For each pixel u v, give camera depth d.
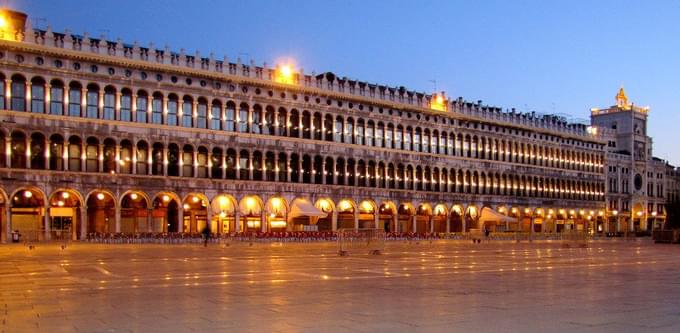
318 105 86.50
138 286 23.86
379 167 92.75
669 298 20.78
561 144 121.31
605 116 143.62
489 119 107.88
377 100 92.06
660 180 147.88
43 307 18.20
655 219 145.88
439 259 41.91
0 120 64.12
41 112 66.88
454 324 15.34
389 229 94.31
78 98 69.12
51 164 67.06
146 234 63.91
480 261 40.12
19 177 64.69
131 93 72.12
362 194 89.81
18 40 65.31
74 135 68.31
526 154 114.50
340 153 88.12
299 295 21.06
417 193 96.38
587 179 126.38
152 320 15.90
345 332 14.27
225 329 14.65
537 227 116.12
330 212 86.88
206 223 76.50
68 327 14.95
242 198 78.81
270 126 82.38
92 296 20.75
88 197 69.25
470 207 103.75
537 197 115.31
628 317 16.53
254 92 80.94
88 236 64.62
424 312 17.28
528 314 16.97
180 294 21.28
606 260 42.97
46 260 38.81
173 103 75.12
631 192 138.38
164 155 73.44
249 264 36.06
